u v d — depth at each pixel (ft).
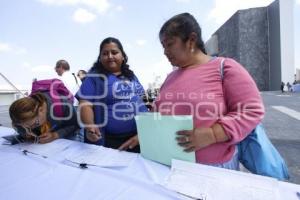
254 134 4.36
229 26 146.61
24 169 4.40
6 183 3.83
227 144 3.96
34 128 6.02
